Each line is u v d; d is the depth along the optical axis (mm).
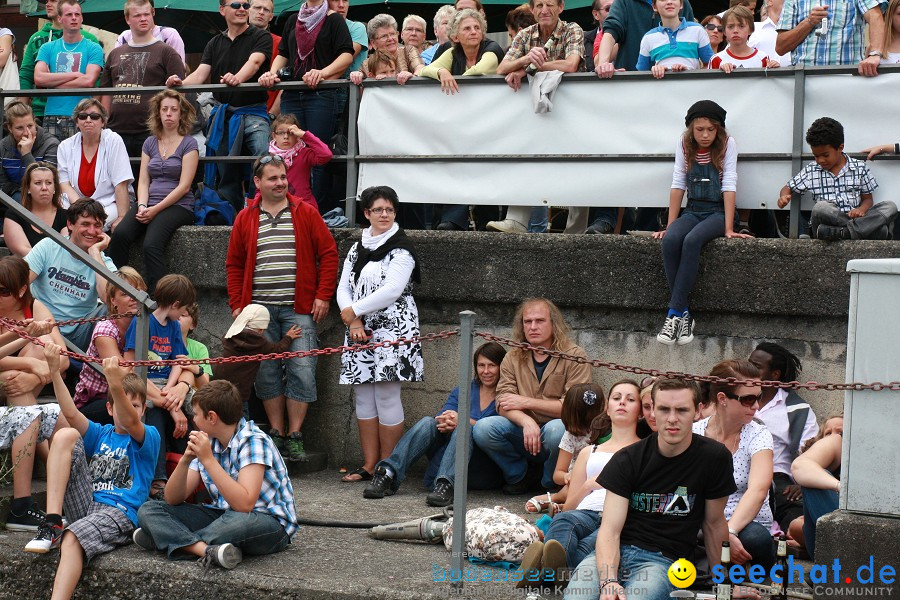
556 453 12117
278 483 10344
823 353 12156
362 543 10781
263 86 14836
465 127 13906
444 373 13750
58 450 10500
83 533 10039
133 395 10609
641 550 8938
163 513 10141
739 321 12516
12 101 16219
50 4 18484
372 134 14398
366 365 13188
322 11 15289
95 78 17547
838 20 13156
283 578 9547
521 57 13617
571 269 13047
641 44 13789
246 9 15969
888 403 8484
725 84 12773
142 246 14852
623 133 13203
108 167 15398
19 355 12273
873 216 11977
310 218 13719
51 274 13578
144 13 16641
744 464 9977
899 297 8438
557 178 13484
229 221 15391
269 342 13422
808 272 12039
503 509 10453
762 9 16266
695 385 9711
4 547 10406
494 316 13562
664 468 8930
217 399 10234
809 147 12602
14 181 16016
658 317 12859
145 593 9859
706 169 12516
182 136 15141
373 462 13422
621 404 10578
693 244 12281
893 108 12203
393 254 13164
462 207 14484
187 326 12977
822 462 9719
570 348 12523
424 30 16938
